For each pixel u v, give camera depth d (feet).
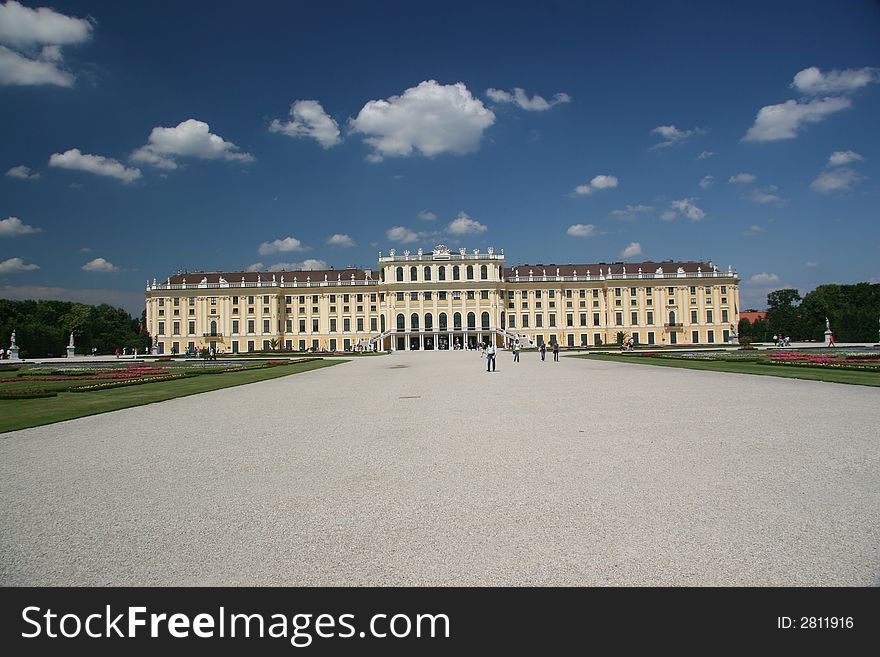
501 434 43.86
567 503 25.98
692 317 405.18
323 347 416.46
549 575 19.17
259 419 55.47
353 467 33.83
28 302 377.50
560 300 417.28
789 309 413.18
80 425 52.75
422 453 37.37
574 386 84.53
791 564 19.38
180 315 412.16
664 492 27.22
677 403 60.39
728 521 23.17
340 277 441.68
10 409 65.05
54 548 22.12
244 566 20.33
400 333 404.57
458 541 21.97
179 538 22.89
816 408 54.08
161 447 41.29
